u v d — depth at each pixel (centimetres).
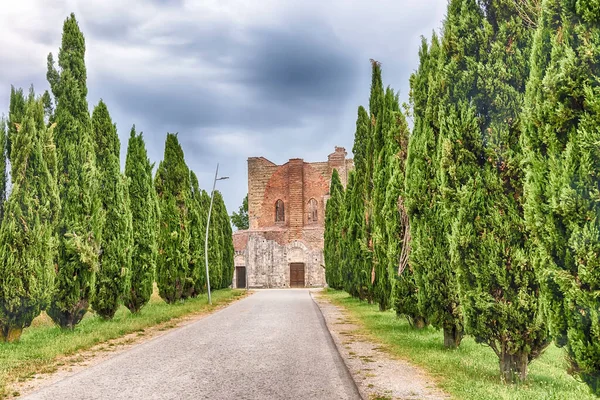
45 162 1541
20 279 1419
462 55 1053
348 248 3409
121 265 2061
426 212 1280
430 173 1286
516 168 905
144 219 2453
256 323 1975
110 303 2039
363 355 1184
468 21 1065
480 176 942
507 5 1043
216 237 4672
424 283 1270
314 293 4569
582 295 605
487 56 1032
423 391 825
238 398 805
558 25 692
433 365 1025
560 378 948
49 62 1878
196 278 3250
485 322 915
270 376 972
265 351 1278
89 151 1841
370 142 2517
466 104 1014
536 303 875
